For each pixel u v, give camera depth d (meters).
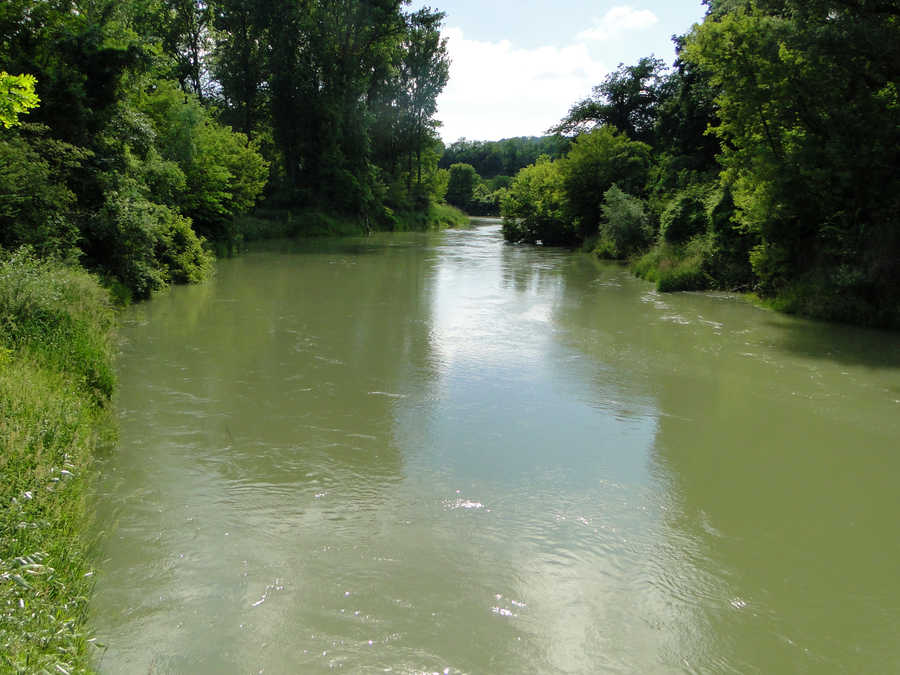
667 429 8.50
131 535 5.49
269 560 5.21
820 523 6.12
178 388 9.62
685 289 21.00
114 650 4.08
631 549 5.61
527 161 135.38
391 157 65.50
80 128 15.59
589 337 13.82
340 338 13.22
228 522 5.81
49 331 8.53
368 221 52.66
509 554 5.46
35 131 13.68
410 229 62.50
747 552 5.61
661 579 5.18
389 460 7.34
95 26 16.05
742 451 7.80
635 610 4.77
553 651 4.29
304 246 37.88
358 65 49.97
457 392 9.88
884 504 6.52
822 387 10.38
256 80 44.62
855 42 15.95
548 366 11.45
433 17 50.72
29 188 12.59
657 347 12.98
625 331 14.49
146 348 11.88
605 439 8.12
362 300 18.11
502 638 4.39
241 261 28.14
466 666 4.11
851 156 16.16
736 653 4.35
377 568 5.16
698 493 6.70
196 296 18.09
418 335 13.67
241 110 45.81
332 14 46.81
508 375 10.84
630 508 6.34
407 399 9.48
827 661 4.30
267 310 16.09
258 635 4.30
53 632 3.51
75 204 15.25
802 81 17.05
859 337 14.05
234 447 7.53
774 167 17.33
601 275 25.28
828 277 16.59
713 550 5.62
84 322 9.63
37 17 15.39
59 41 15.41
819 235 17.48
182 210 26.28
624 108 47.97
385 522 5.93
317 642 4.26
